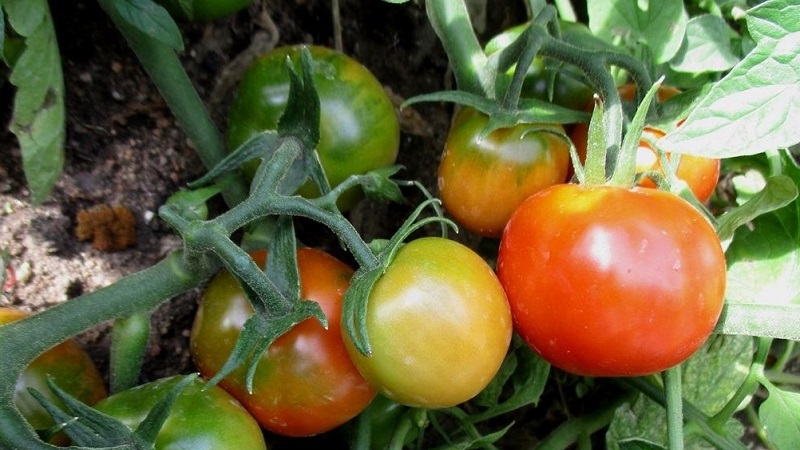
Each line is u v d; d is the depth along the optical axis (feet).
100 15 1.21
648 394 1.33
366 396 1.10
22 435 0.93
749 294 1.26
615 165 1.07
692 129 0.98
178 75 1.16
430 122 1.44
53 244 1.21
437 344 0.99
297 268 1.04
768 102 0.97
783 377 1.46
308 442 1.33
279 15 1.32
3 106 1.18
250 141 1.08
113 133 1.23
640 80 1.16
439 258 1.02
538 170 1.14
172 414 1.03
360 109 1.16
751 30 0.96
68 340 1.09
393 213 1.42
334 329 1.07
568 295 1.00
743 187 1.42
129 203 1.23
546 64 1.20
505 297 1.05
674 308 0.98
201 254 1.04
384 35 1.41
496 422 1.51
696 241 1.00
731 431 1.42
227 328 1.09
